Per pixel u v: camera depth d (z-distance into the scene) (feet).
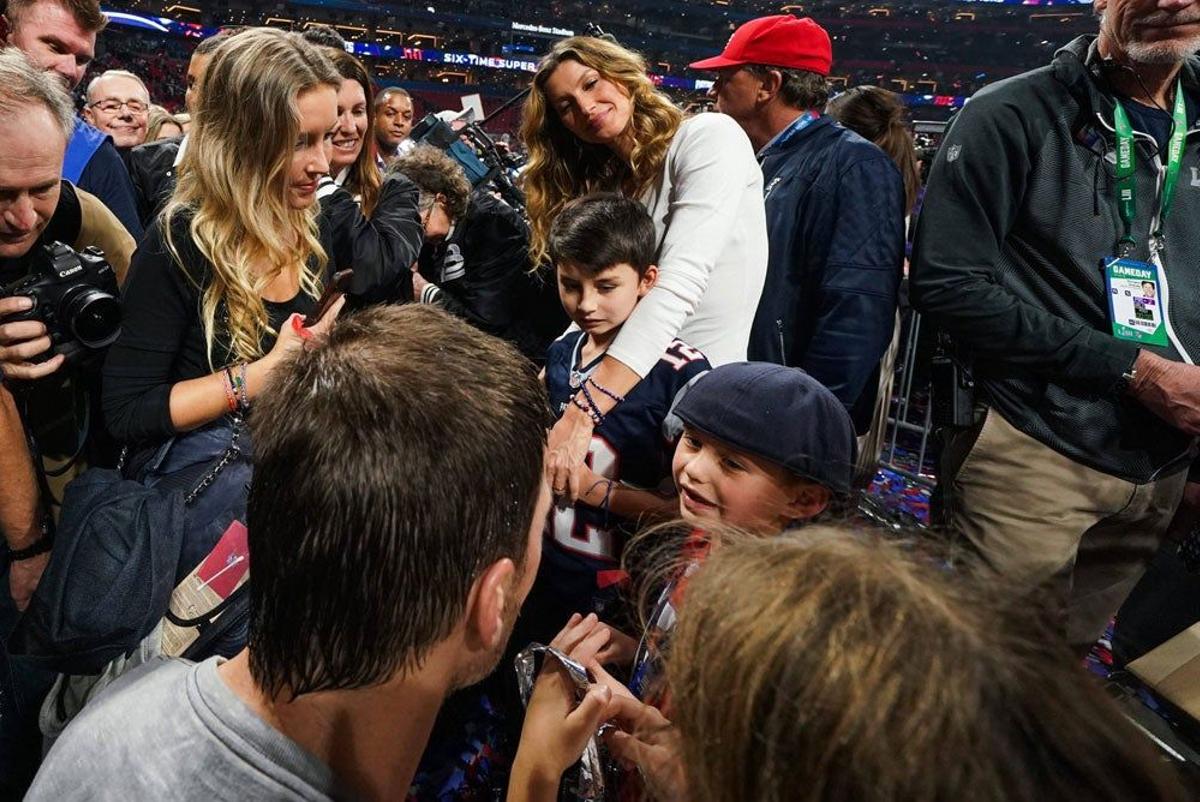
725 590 1.31
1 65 3.43
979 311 4.66
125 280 3.91
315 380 1.63
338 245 5.17
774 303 5.90
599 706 2.12
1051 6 88.53
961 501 5.23
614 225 4.36
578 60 4.78
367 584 1.53
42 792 1.61
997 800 0.98
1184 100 4.51
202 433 3.82
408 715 1.74
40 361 3.52
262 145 3.68
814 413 3.25
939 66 96.12
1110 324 4.56
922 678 1.06
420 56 85.05
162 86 67.67
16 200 3.49
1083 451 4.66
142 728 1.59
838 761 1.05
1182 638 3.35
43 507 3.87
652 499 4.41
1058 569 4.91
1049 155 4.54
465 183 8.79
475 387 1.66
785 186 5.85
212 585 3.62
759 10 96.17
